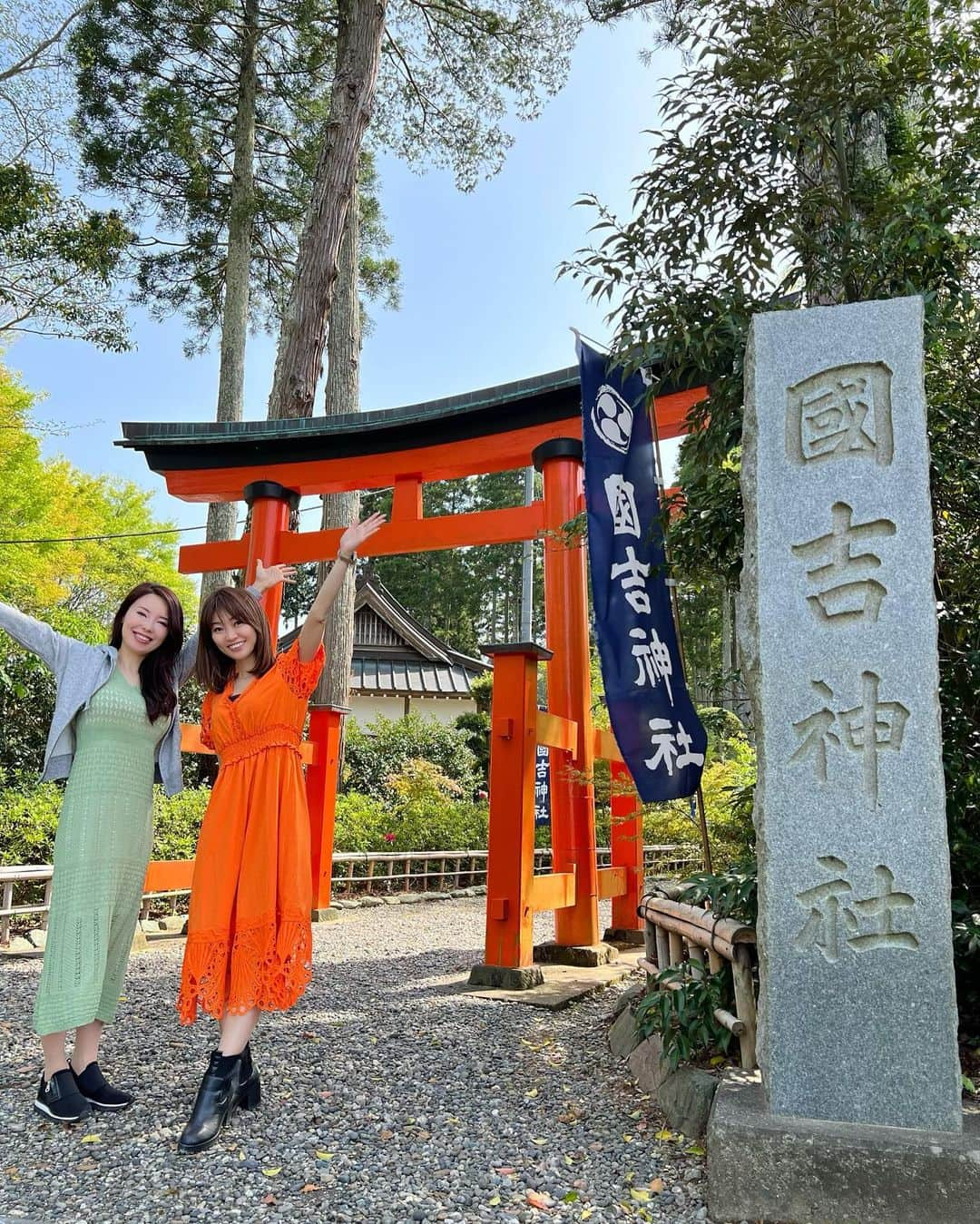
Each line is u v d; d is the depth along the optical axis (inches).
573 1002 170.1
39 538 587.2
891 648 89.9
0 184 374.0
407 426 233.8
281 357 309.7
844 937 86.0
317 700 351.9
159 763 111.3
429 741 553.9
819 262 122.3
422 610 1096.8
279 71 509.7
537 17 429.4
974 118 116.6
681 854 235.6
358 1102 109.3
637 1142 96.7
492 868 187.5
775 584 94.2
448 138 492.4
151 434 247.0
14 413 549.3
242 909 99.7
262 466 251.4
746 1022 99.8
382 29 337.4
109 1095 103.0
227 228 530.6
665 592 166.6
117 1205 80.9
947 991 83.0
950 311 109.3
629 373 131.9
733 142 121.0
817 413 96.2
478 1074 122.0
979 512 117.9
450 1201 82.8
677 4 171.9
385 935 267.4
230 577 453.4
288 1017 153.5
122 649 108.1
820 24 121.2
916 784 87.0
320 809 292.5
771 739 91.4
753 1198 78.0
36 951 211.6
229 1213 79.6
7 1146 93.4
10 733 285.6
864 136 152.0
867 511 92.9
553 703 215.6
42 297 394.0
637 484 170.6
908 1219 74.2
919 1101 81.4
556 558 217.8
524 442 224.7
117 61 470.6
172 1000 166.2
